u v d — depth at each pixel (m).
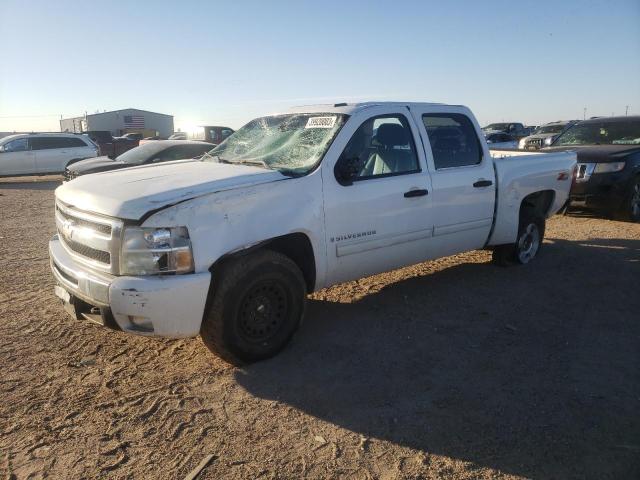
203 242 3.57
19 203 13.30
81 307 3.87
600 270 6.50
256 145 4.98
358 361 4.07
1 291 5.67
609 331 4.63
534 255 6.82
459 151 5.48
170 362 4.07
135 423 3.25
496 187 5.75
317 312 5.09
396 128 4.95
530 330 4.66
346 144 4.45
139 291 3.38
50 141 20.14
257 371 3.92
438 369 3.94
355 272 4.64
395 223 4.75
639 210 9.51
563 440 3.07
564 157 6.78
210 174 4.10
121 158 12.34
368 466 2.86
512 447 3.02
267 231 3.88
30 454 2.94
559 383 3.73
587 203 9.46
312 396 3.57
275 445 3.05
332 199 4.28
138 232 3.45
